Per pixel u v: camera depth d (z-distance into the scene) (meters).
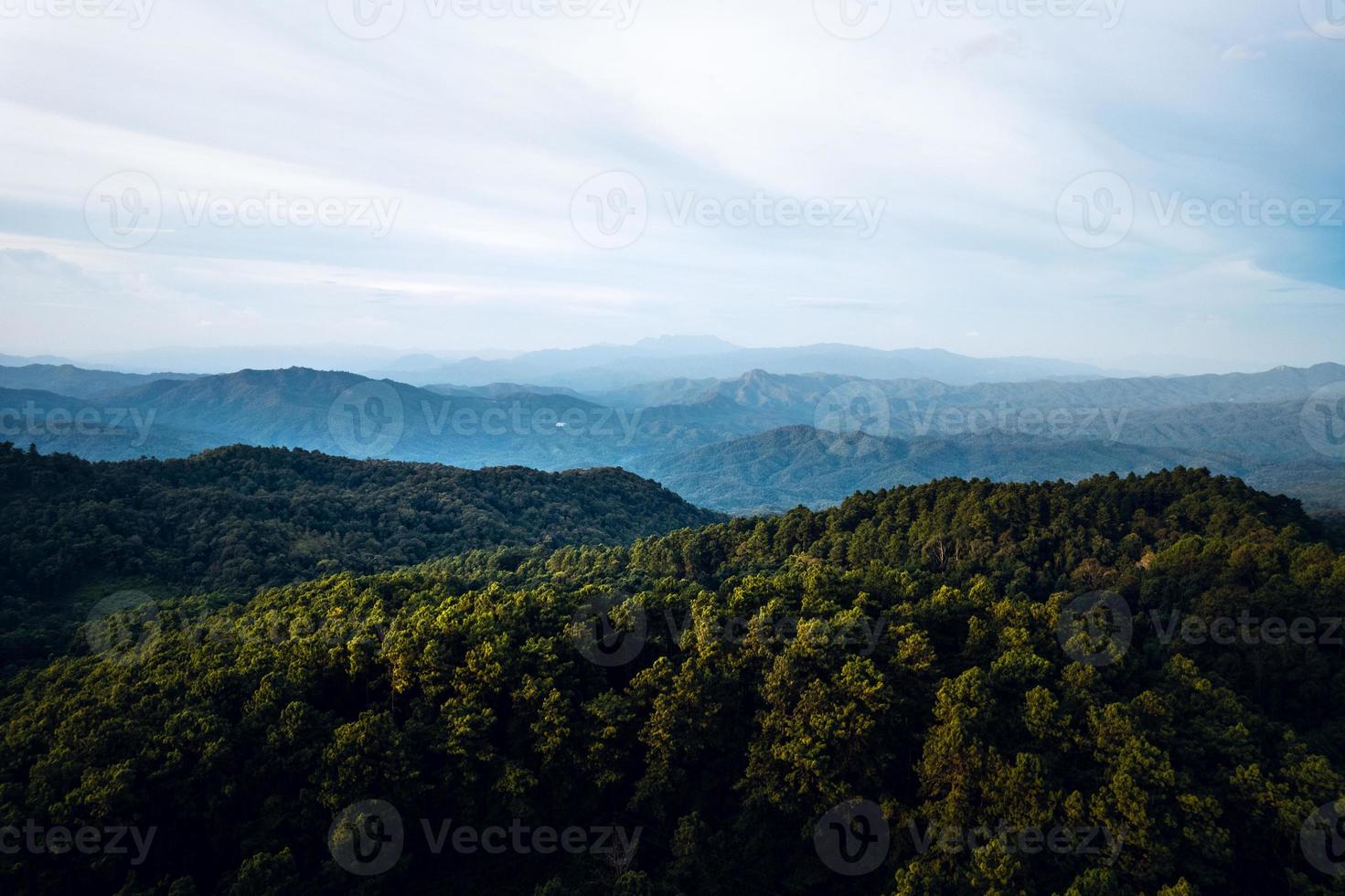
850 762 37.66
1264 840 33.16
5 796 33.44
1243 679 44.84
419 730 38.97
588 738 39.81
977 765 34.16
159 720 38.44
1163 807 32.38
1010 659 39.78
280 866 32.84
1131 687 40.06
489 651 40.88
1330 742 39.31
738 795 40.91
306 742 37.94
